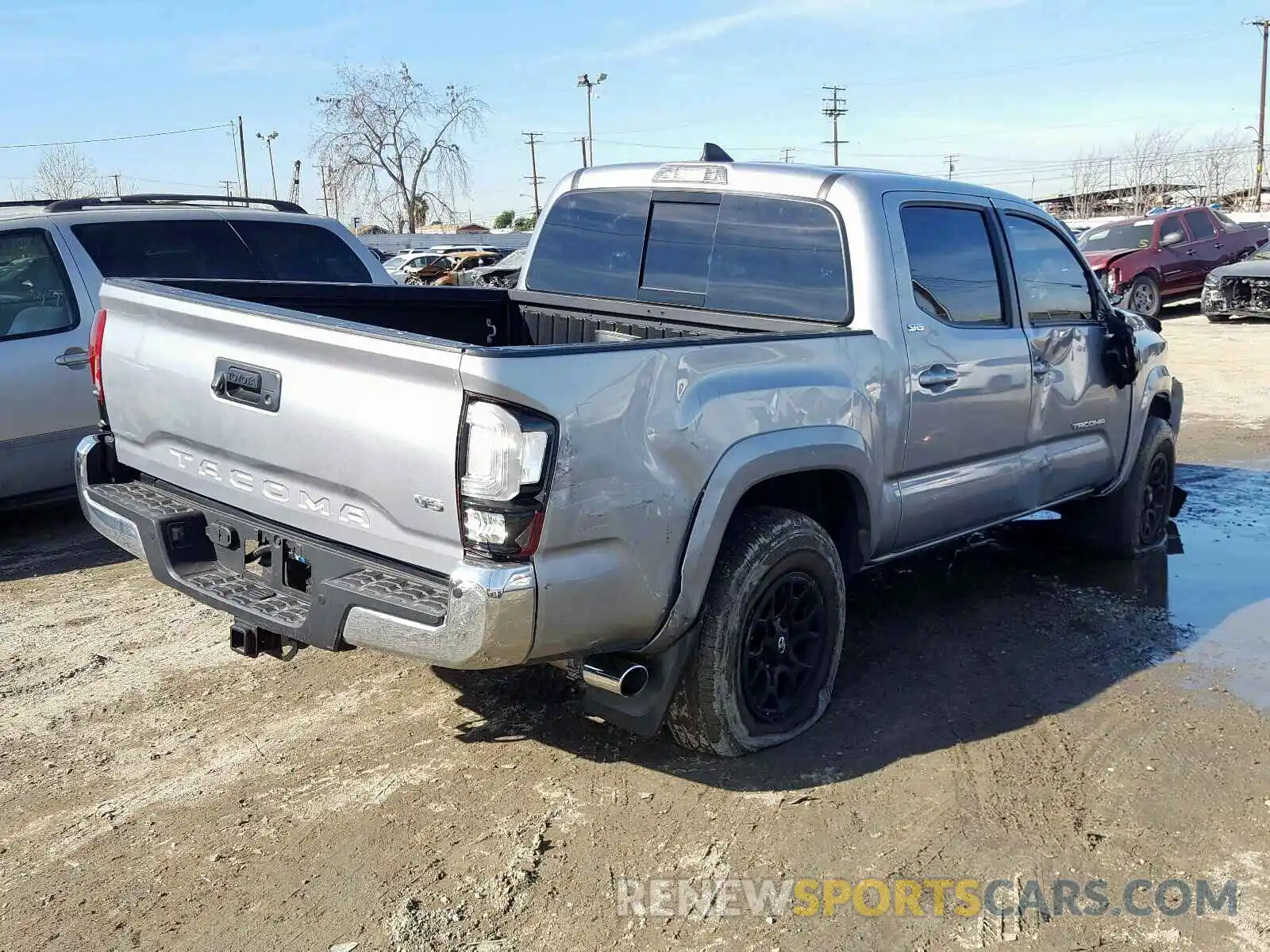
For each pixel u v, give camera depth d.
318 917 2.92
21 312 6.27
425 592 3.06
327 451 3.20
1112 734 3.98
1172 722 4.08
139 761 3.79
